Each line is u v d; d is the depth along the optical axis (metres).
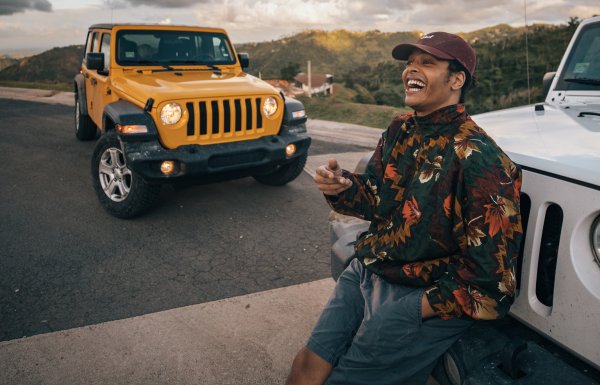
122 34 5.28
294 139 4.80
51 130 8.77
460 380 1.64
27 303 3.14
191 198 5.17
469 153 1.48
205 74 5.30
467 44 1.59
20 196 5.21
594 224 1.47
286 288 3.34
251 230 4.34
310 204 5.02
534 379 1.44
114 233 4.25
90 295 3.24
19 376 2.45
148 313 3.03
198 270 3.60
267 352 2.65
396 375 1.72
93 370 2.50
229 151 4.36
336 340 1.83
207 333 2.82
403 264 1.69
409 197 1.61
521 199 1.71
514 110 2.56
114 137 4.37
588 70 2.80
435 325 1.63
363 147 7.82
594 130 1.94
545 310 1.64
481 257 1.46
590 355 1.49
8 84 18.11
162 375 2.46
